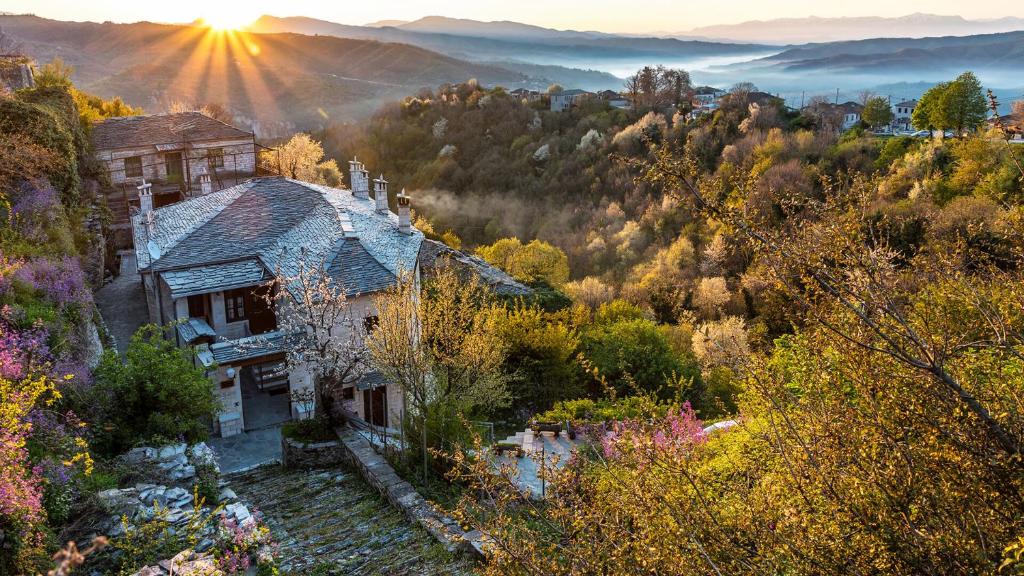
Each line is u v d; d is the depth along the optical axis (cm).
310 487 1736
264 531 1214
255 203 2906
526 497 896
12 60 4478
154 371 1711
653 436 811
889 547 618
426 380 2195
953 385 595
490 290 3509
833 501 653
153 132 4444
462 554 1338
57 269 2147
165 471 1504
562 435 2295
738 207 653
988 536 609
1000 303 713
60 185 3070
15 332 1478
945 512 633
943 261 699
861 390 692
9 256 2000
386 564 1309
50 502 1162
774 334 2512
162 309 2658
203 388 1789
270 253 2641
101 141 4272
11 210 2372
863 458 664
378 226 2845
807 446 699
